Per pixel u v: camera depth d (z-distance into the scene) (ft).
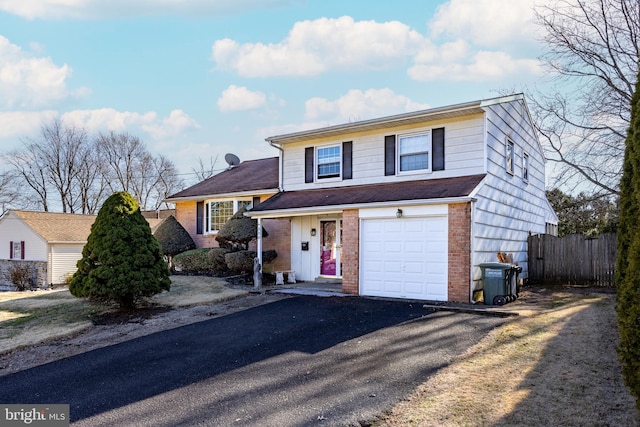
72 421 15.79
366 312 31.42
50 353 25.45
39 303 41.81
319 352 22.59
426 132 42.39
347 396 16.69
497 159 42.29
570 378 17.19
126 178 140.46
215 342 25.64
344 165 47.67
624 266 23.12
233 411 15.88
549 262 52.11
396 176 43.73
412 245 37.63
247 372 20.16
